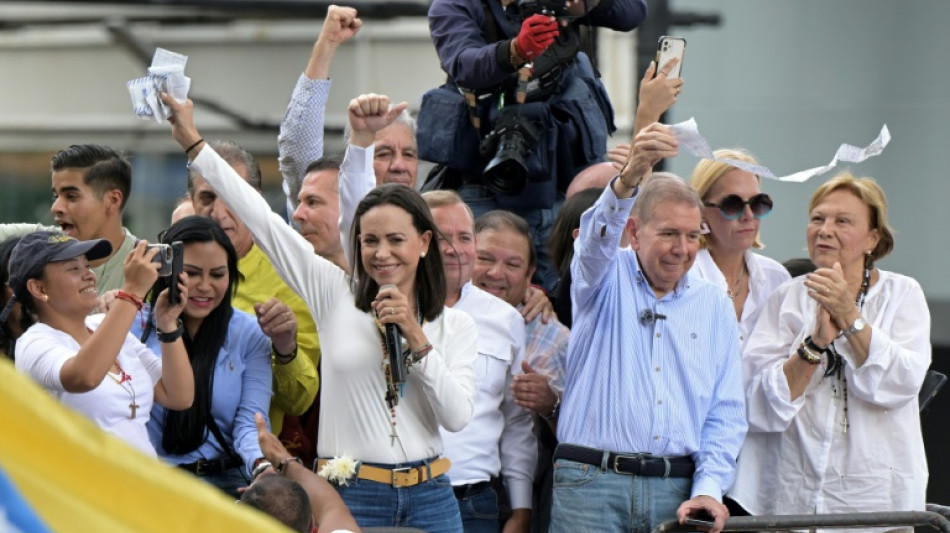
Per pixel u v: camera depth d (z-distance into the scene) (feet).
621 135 130.00
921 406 70.23
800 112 104.99
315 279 59.88
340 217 62.34
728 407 65.10
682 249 63.87
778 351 68.13
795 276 78.28
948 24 103.55
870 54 104.42
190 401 60.13
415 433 58.49
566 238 70.95
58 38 167.12
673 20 103.76
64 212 68.90
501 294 70.90
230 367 63.82
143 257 56.39
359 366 58.34
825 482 66.39
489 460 67.15
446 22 74.84
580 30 77.61
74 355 55.77
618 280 65.36
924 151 103.91
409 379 58.54
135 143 162.50
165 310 59.21
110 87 166.30
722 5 104.78
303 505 51.24
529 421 69.67
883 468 66.23
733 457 64.59
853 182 68.69
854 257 68.23
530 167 74.49
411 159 74.64
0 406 31.42
